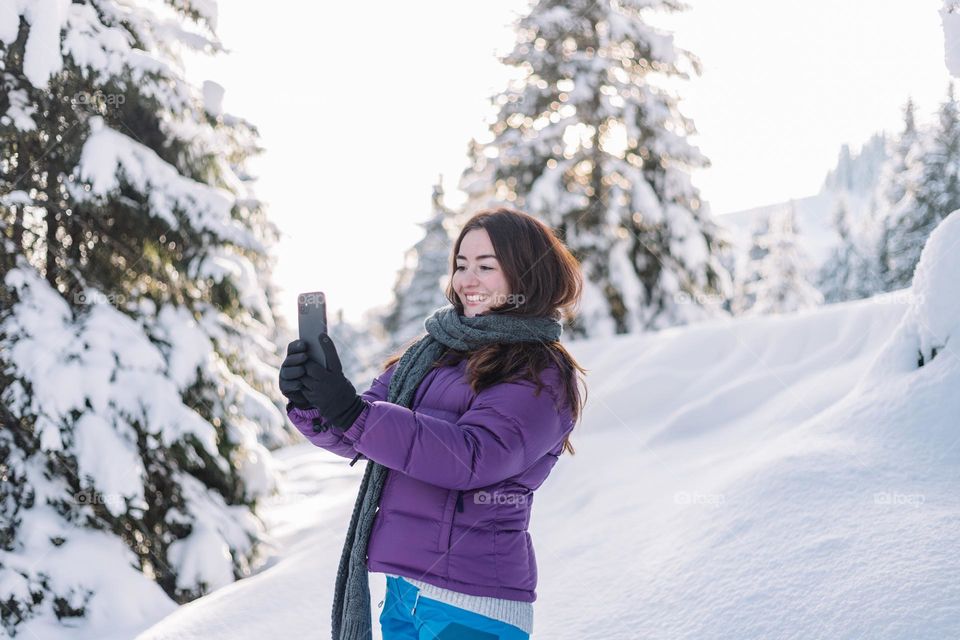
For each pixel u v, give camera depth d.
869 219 27.97
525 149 12.66
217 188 6.06
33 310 5.07
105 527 5.14
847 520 3.16
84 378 5.02
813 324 7.93
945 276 4.05
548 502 5.74
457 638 1.75
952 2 4.02
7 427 5.11
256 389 6.64
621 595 3.43
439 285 19.05
